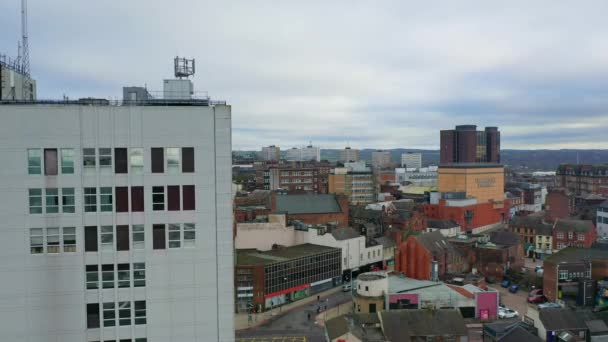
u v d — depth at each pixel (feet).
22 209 126.31
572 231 536.42
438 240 447.42
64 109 127.34
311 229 470.39
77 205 128.26
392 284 371.15
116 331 130.93
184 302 133.69
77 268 128.77
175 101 138.21
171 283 132.98
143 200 131.03
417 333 271.49
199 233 133.59
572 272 381.60
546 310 288.10
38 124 126.41
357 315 286.46
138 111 130.21
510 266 465.06
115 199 129.80
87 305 129.49
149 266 131.75
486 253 459.73
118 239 130.31
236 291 365.40
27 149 126.21
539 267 488.44
